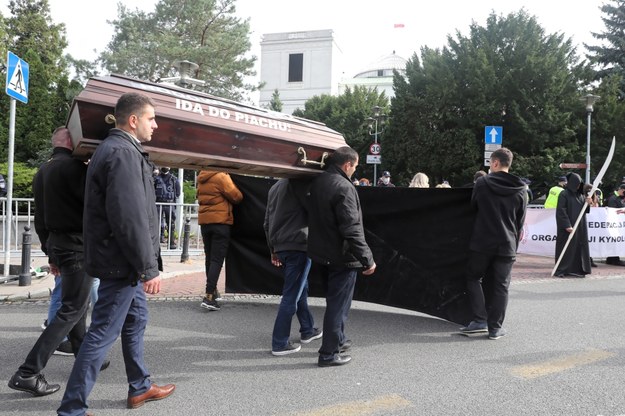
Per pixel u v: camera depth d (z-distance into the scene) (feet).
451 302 18.25
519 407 11.19
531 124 88.07
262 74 213.66
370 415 10.78
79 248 11.93
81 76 81.10
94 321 9.87
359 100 142.51
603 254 36.63
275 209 15.47
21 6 99.91
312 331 16.48
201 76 84.84
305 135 14.20
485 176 16.89
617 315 20.10
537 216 38.45
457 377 13.06
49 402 11.28
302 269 14.99
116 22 88.17
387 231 19.49
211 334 17.08
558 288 26.48
